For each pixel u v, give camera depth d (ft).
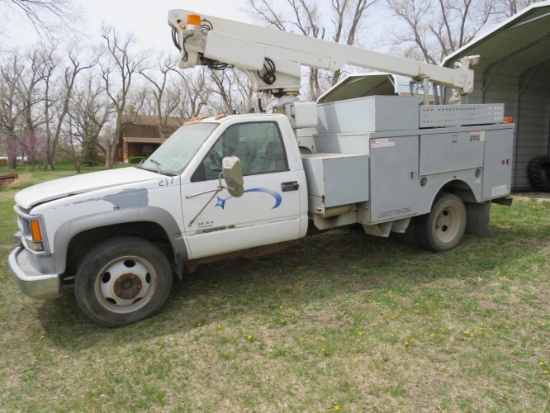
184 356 11.78
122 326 13.66
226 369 11.09
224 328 13.24
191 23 15.23
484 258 18.57
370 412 9.25
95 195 12.96
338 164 15.78
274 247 16.65
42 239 12.56
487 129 20.29
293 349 11.87
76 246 13.87
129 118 166.61
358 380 10.37
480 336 12.08
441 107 18.39
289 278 17.29
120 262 13.58
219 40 15.94
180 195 13.92
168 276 14.28
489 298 14.56
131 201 13.28
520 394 9.60
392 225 18.39
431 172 18.35
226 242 14.88
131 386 10.54
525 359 10.91
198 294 15.94
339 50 18.72
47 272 12.70
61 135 165.58
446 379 10.25
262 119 15.49
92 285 13.15
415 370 10.66
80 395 10.31
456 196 20.29
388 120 16.70
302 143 19.75
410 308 14.03
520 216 26.68
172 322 13.80
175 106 147.84
